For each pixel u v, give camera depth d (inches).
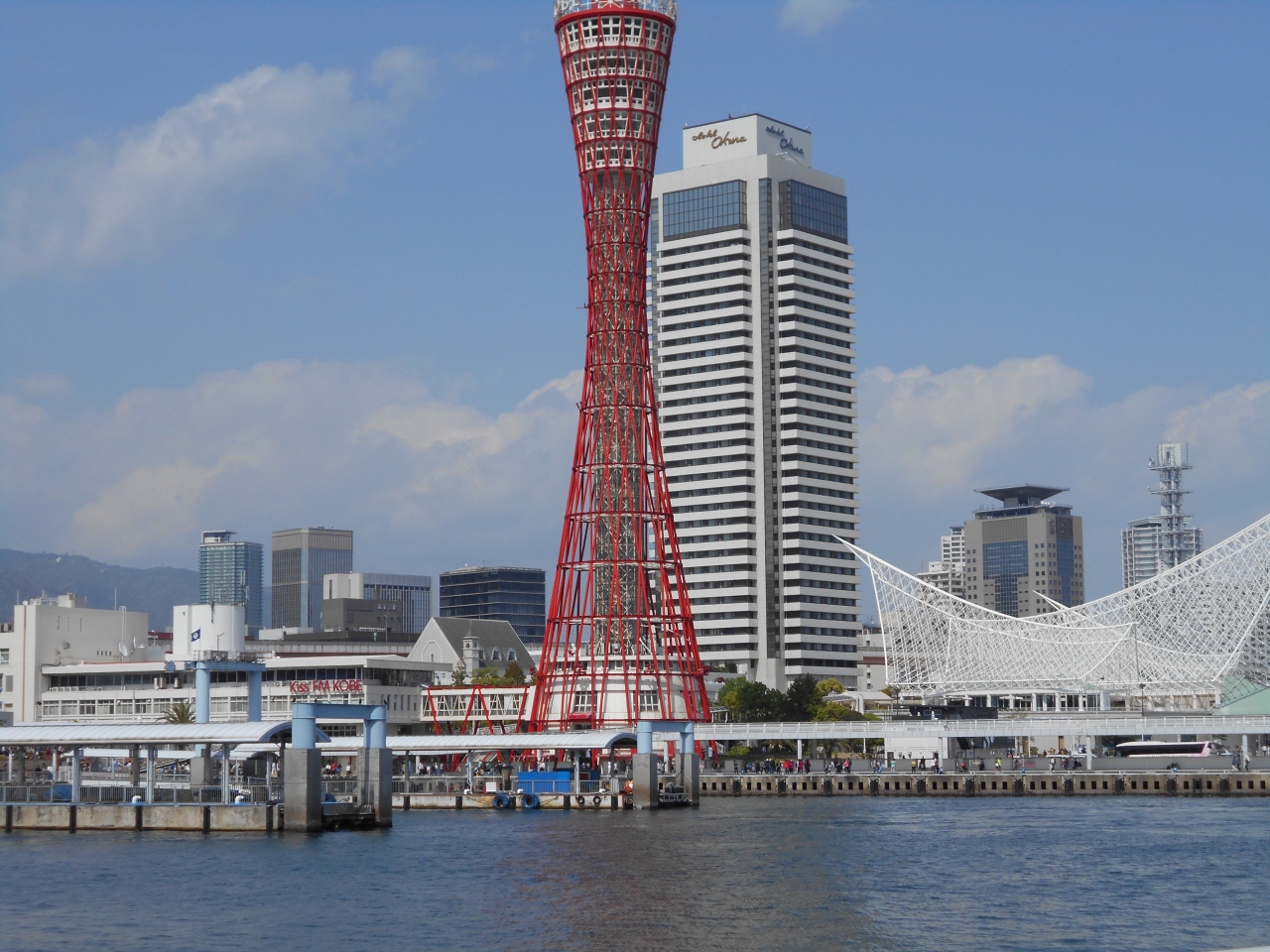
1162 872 4286.4
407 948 3284.9
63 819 5492.1
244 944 3336.6
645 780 6569.9
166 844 4990.2
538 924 3523.6
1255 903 3767.2
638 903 3779.5
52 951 3292.3
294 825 5329.7
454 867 4404.5
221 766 6397.6
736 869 4375.0
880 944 3299.7
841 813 6279.5
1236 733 7559.1
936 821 5812.0
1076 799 7022.6
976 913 3649.1
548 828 5556.1
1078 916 3607.3
